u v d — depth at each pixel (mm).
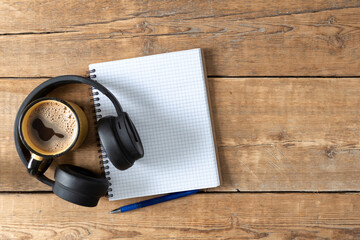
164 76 899
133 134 855
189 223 923
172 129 905
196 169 907
